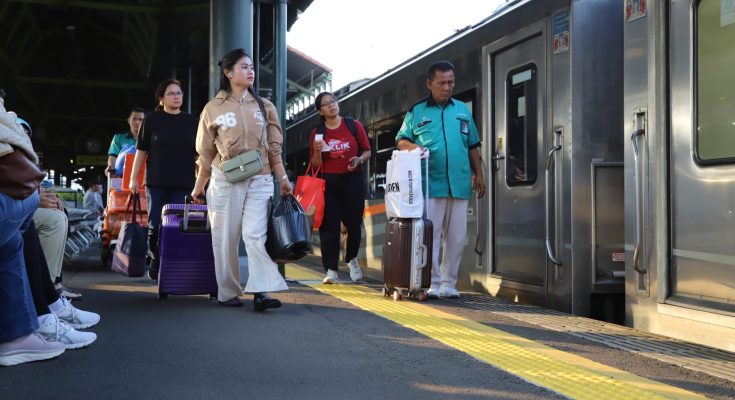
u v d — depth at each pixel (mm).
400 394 2979
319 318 4816
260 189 5012
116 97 31875
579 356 3779
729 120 4062
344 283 7129
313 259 11047
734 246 3990
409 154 5668
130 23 17656
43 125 34406
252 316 4832
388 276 5820
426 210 5879
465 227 6129
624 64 4934
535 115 5961
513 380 3223
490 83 6602
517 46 6227
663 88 4523
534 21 5953
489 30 6613
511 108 6312
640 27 4797
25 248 3688
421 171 5820
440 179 5977
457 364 3523
